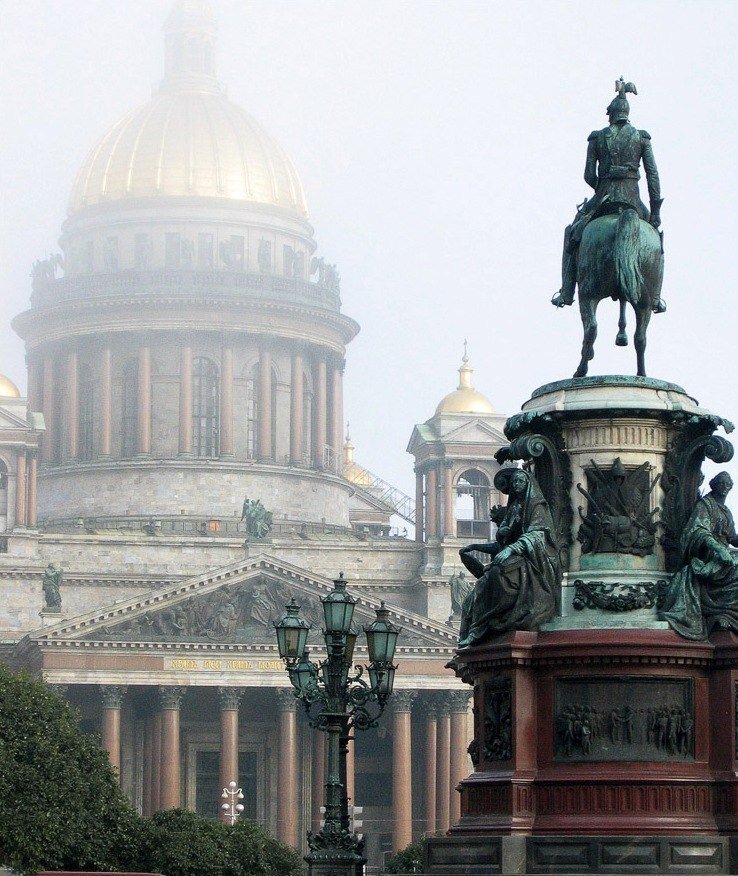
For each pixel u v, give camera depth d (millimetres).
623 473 69000
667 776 65312
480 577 70625
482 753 68625
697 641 66625
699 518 68312
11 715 196750
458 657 69812
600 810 65250
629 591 67812
